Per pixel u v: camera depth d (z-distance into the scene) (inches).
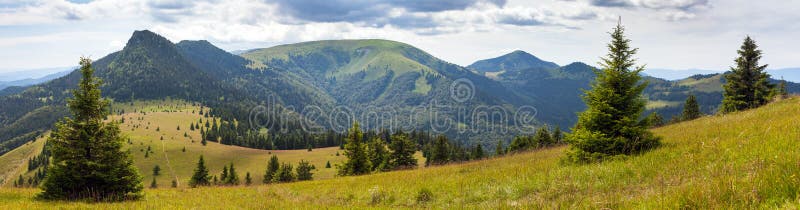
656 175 417.7
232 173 3599.9
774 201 218.2
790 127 501.0
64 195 661.9
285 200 655.1
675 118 2240.4
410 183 708.0
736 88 1680.6
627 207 273.3
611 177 459.2
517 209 358.9
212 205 577.3
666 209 240.1
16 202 611.5
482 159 1245.7
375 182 823.7
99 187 681.0
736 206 219.8
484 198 479.5
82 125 661.3
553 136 2691.9
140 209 529.3
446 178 708.7
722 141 508.1
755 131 551.5
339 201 607.5
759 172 270.8
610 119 614.2
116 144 682.2
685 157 466.9
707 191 241.1
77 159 653.3
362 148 2068.2
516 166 727.1
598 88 649.6
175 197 747.4
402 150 2362.2
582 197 354.9
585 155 623.8
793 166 267.0
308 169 3415.4
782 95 1514.5
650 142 621.9
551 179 499.8
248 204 578.6
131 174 701.9
